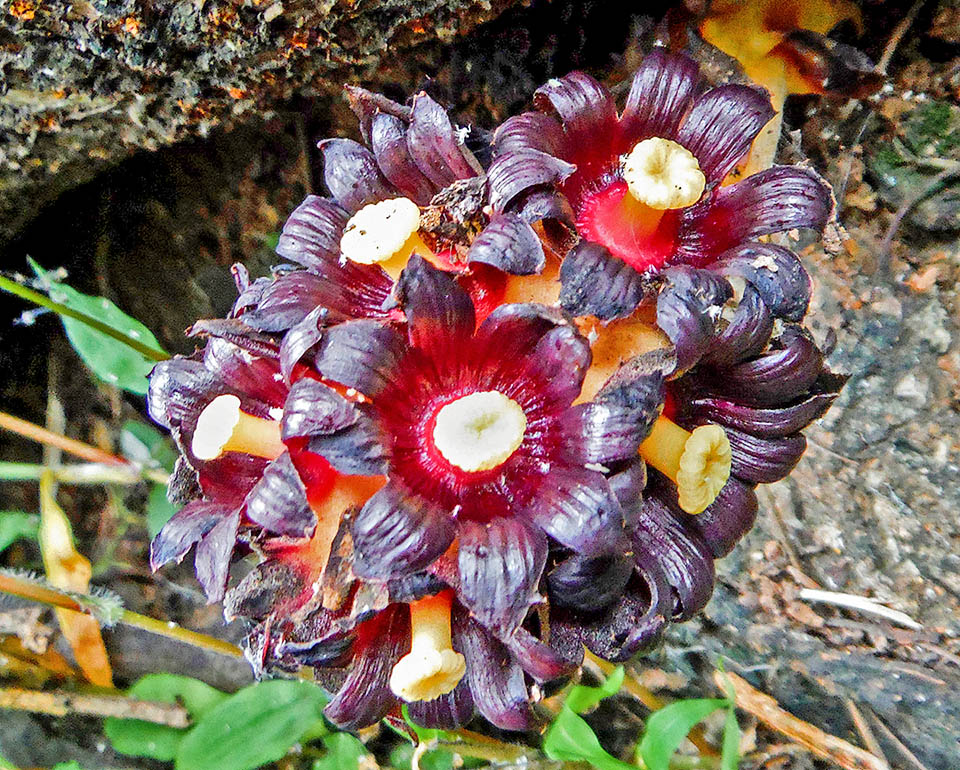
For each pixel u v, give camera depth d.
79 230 0.11
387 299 0.07
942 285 0.11
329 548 0.07
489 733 0.11
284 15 0.08
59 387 0.12
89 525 0.12
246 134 0.10
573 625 0.07
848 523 0.11
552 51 0.10
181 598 0.12
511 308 0.06
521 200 0.07
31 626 0.11
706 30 0.10
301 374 0.07
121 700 0.10
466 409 0.06
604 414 0.06
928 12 0.10
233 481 0.07
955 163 0.10
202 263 0.12
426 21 0.09
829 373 0.07
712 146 0.07
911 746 0.10
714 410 0.07
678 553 0.07
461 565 0.06
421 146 0.07
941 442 0.11
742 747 0.10
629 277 0.06
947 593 0.10
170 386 0.07
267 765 0.11
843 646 0.10
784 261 0.07
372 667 0.07
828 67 0.10
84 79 0.08
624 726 0.11
